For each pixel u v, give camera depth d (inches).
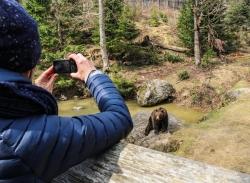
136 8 1359.5
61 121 45.3
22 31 44.8
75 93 884.6
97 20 1029.8
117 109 53.2
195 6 954.7
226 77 847.1
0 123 43.0
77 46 973.2
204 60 941.8
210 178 55.2
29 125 43.4
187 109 773.9
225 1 1034.7
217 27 1013.2
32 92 44.9
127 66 983.6
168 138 448.1
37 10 979.3
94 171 58.2
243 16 1127.6
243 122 472.7
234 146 411.5
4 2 44.2
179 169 56.9
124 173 57.1
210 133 447.2
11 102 42.8
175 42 1117.1
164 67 968.3
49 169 44.2
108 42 988.6
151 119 488.4
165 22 1299.2
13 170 42.4
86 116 48.6
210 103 776.9
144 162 58.3
